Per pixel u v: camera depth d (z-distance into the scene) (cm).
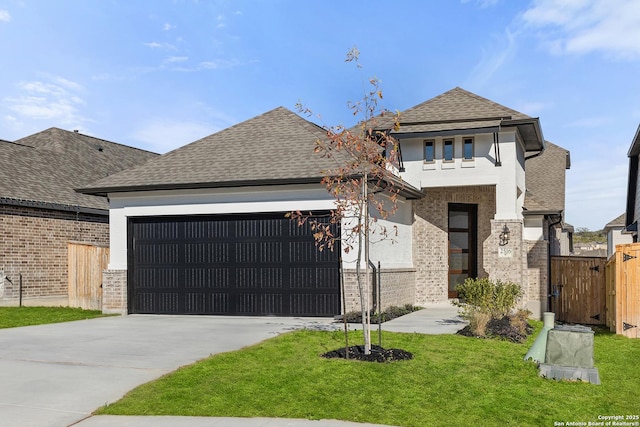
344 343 1009
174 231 1555
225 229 1511
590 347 802
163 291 1560
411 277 1722
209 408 665
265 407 667
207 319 1434
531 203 1792
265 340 1052
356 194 953
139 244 1587
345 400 689
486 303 1187
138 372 834
